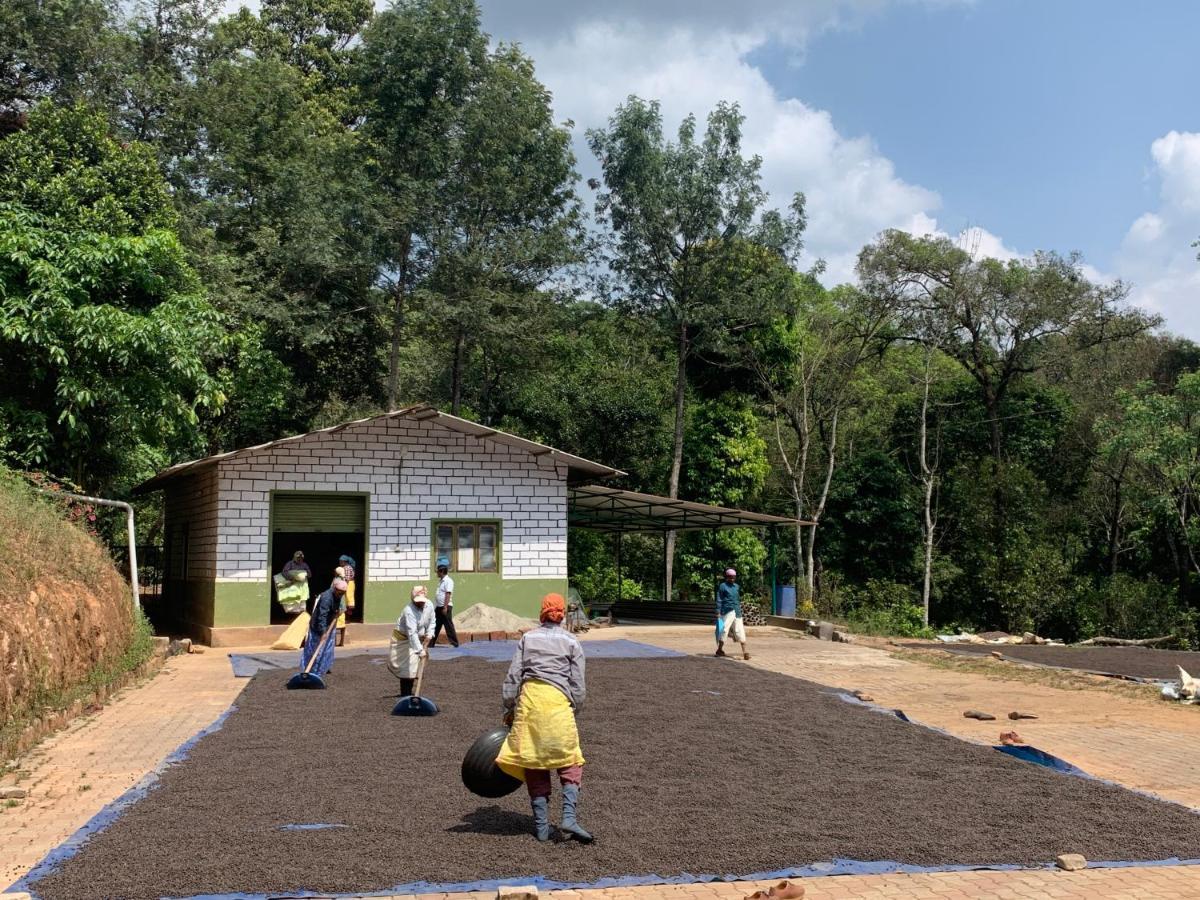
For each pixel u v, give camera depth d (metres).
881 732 10.74
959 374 50.75
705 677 15.23
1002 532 41.75
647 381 43.00
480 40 35.31
